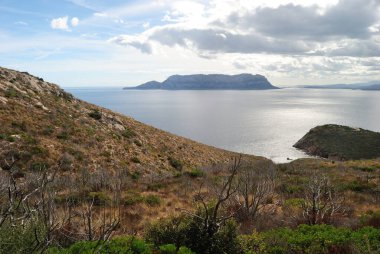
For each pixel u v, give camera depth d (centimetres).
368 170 3275
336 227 1209
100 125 4188
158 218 1485
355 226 1215
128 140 4084
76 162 2958
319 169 3309
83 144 3422
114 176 2541
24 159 2686
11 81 4253
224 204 1483
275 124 16675
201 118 19250
